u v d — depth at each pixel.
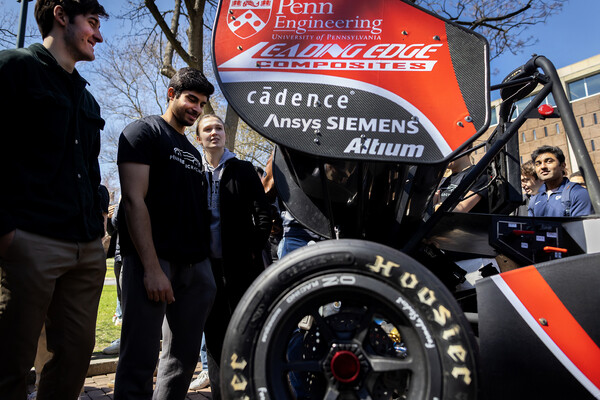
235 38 1.76
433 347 1.38
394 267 1.44
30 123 1.99
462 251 2.38
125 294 2.29
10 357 1.90
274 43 1.75
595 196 1.92
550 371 1.58
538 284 1.66
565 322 1.60
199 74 2.64
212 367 2.90
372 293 1.44
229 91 1.70
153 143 2.40
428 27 1.73
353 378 1.43
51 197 2.03
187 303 2.50
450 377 1.35
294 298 1.45
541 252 1.90
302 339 1.97
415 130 1.64
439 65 1.70
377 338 1.67
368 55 1.72
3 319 1.89
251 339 1.43
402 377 1.57
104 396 3.65
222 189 2.96
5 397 1.91
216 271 2.95
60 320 2.18
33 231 1.93
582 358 1.57
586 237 1.87
